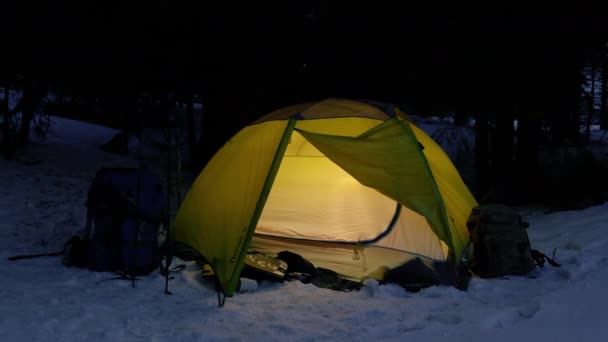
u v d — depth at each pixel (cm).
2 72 967
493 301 449
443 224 504
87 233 532
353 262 542
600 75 1341
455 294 468
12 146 1038
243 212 493
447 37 919
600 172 1130
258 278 498
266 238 604
